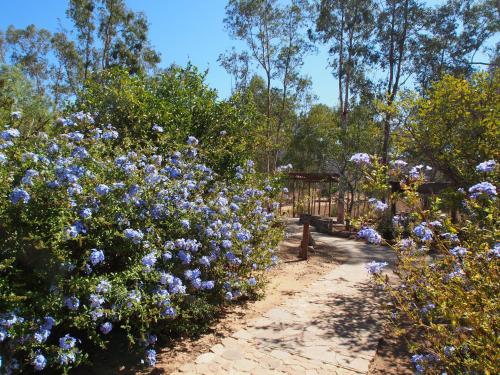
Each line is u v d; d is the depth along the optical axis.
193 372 4.00
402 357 4.50
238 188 6.65
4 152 3.84
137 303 3.58
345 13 20.70
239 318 5.47
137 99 7.43
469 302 2.77
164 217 4.53
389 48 20.52
